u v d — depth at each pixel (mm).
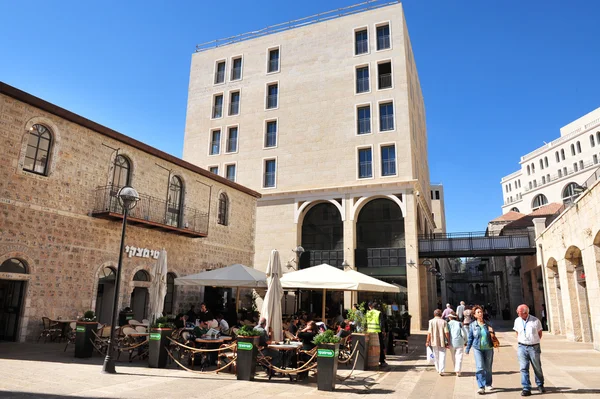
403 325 20531
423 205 36312
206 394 7852
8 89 13711
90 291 16250
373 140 32656
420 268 31656
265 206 34688
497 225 47094
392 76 33375
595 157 62688
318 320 16609
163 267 13883
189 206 22016
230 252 25188
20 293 14219
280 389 8586
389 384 9500
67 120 16016
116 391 7809
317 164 33938
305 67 36562
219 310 22484
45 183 15016
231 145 37906
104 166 17375
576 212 16016
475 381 9945
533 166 77375
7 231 13711
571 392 8422
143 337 12297
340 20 36469
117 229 17766
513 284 41125
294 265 32469
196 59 41594
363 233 31906
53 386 7957
